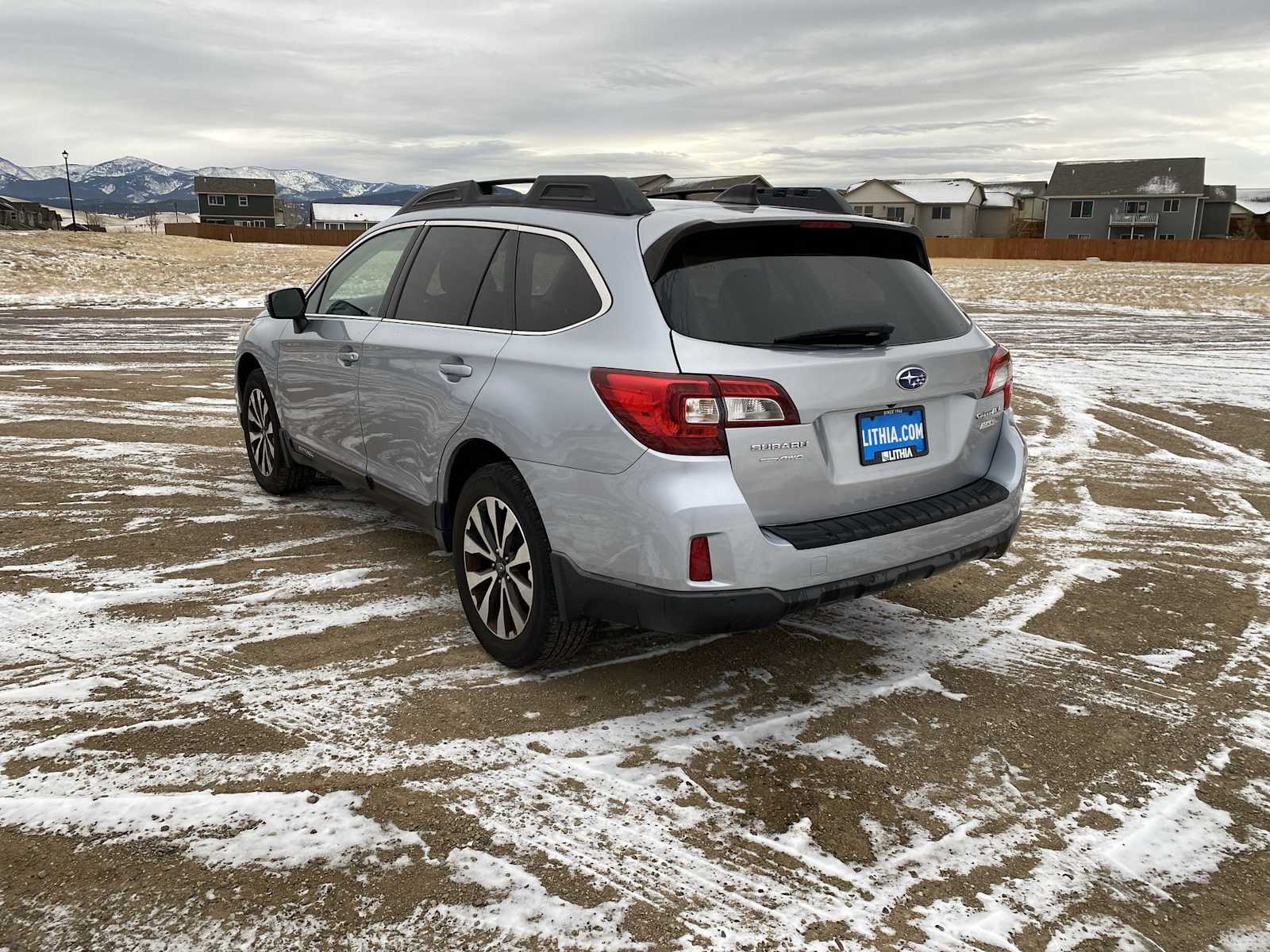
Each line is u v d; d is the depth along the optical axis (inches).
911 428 129.7
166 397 362.6
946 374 130.9
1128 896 95.0
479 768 114.3
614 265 124.0
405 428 158.1
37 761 112.8
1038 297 1098.7
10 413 325.1
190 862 95.7
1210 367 502.6
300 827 101.7
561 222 136.4
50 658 139.9
